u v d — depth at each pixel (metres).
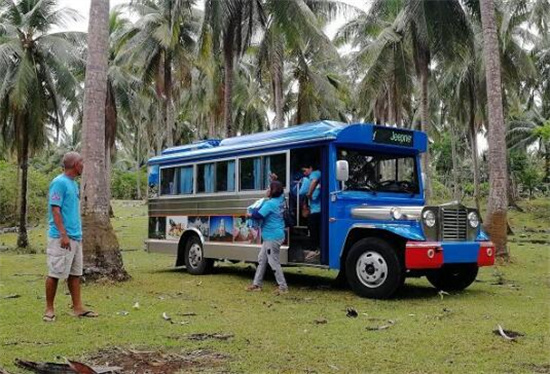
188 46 27.97
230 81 20.77
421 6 20.39
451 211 9.09
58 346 5.83
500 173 14.86
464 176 66.81
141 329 6.61
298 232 10.05
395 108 26.06
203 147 12.44
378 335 6.35
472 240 9.32
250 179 10.95
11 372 4.96
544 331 6.55
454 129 48.62
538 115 46.22
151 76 28.94
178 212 12.83
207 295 9.20
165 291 9.61
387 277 8.72
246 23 21.59
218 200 11.68
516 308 8.09
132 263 14.88
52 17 21.27
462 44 21.33
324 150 9.63
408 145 10.20
